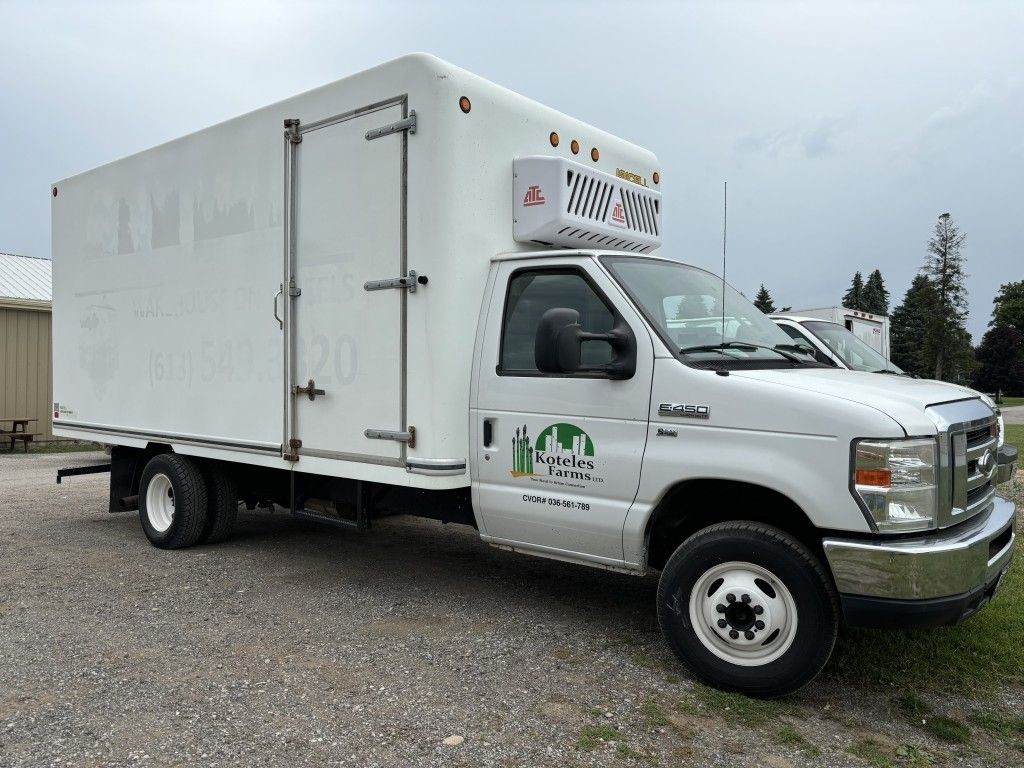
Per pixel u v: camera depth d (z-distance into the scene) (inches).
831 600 147.7
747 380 155.6
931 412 147.6
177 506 266.8
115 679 161.3
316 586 228.8
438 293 187.0
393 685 159.2
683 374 162.2
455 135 187.8
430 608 209.0
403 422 193.6
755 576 155.0
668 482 162.7
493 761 130.1
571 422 177.2
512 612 206.1
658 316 173.6
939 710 151.8
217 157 245.4
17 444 676.1
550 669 168.1
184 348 258.5
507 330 191.0
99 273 294.4
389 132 195.6
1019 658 175.2
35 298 689.0
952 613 140.0
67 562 255.0
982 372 2967.5
